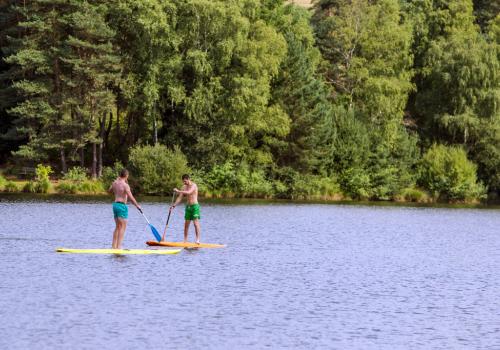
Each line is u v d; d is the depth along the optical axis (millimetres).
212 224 89625
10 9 152125
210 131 151375
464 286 53344
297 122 155750
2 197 124875
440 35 188875
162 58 149875
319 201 150500
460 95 170625
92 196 133375
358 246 74188
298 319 41500
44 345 35188
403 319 42562
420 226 100812
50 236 71250
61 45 148000
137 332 37719
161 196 139750
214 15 149000
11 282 48188
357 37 179250
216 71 153750
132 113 160500
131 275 51625
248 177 151375
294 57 156500
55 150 156000
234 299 45594
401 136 167125
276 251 67062
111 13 151125
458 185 163625
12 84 152000
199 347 35656
